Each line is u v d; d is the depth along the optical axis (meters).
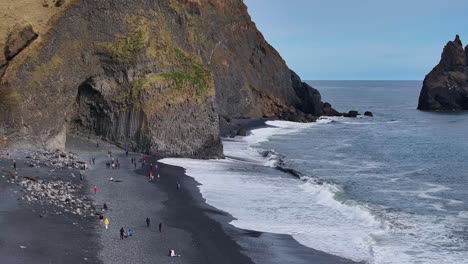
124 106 87.62
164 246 43.28
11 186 52.69
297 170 79.81
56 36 82.94
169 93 89.19
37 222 44.03
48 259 36.84
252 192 63.66
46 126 78.50
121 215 50.75
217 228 49.22
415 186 70.00
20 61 77.62
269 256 42.69
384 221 51.88
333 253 43.50
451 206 59.03
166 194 60.50
